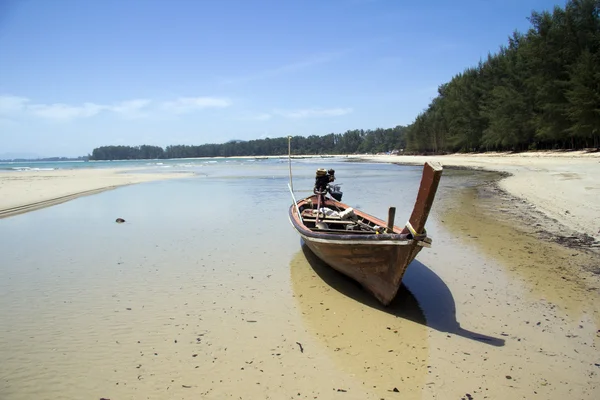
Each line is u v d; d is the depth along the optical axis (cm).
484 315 567
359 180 2870
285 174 3844
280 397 393
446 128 7556
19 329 541
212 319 568
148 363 455
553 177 2048
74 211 1502
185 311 596
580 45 3534
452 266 777
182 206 1616
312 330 534
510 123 4672
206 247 960
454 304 607
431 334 519
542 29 3784
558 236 962
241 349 485
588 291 634
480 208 1416
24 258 879
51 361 461
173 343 500
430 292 656
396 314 581
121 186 2527
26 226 1225
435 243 944
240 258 867
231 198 1880
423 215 502
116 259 866
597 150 3612
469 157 5647
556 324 533
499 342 493
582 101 3195
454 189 2078
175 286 702
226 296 654
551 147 4725
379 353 474
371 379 422
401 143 13812
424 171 505
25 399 392
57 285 711
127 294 666
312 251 843
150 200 1809
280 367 446
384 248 568
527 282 680
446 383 413
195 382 418
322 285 704
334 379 423
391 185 2436
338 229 873
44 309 607
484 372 431
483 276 718
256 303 625
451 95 7050
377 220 847
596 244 877
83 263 839
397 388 406
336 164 6544
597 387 402
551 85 3647
